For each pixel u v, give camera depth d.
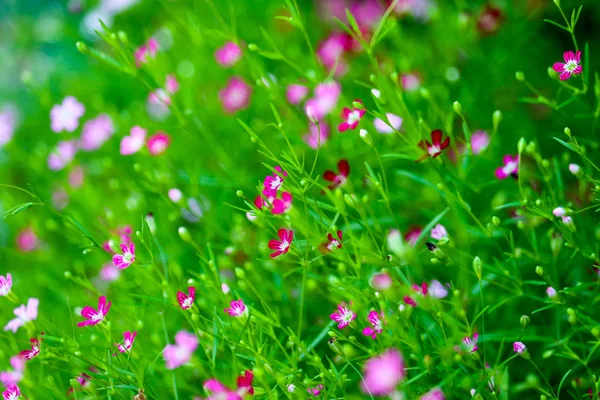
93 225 0.81
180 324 0.75
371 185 0.73
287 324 0.74
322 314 0.74
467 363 0.68
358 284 0.71
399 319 0.69
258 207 0.71
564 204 0.71
